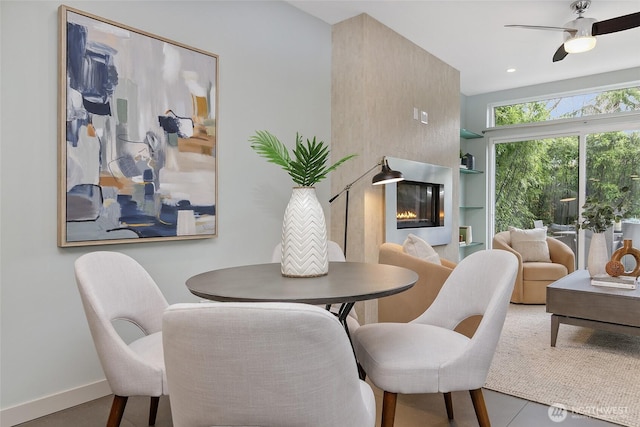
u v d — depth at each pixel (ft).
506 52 14.47
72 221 6.84
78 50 6.91
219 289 4.58
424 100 14.23
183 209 8.40
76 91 6.88
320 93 11.83
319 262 5.45
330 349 2.80
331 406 2.93
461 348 4.93
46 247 6.68
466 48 14.10
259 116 10.10
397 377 4.62
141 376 4.54
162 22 8.19
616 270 10.17
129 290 5.59
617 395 7.10
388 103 12.44
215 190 9.00
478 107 19.85
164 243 8.27
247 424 2.89
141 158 7.72
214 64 8.99
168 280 8.33
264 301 4.06
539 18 11.78
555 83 17.79
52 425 6.34
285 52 10.79
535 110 18.71
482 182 19.80
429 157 14.56
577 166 17.47
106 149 7.25
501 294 4.88
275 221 10.50
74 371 7.03
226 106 9.36
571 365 8.48
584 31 10.27
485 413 4.90
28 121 6.47
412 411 6.61
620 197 16.35
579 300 9.29
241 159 9.69
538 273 14.03
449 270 8.09
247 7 9.86
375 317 11.82
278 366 2.70
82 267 4.91
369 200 11.68
